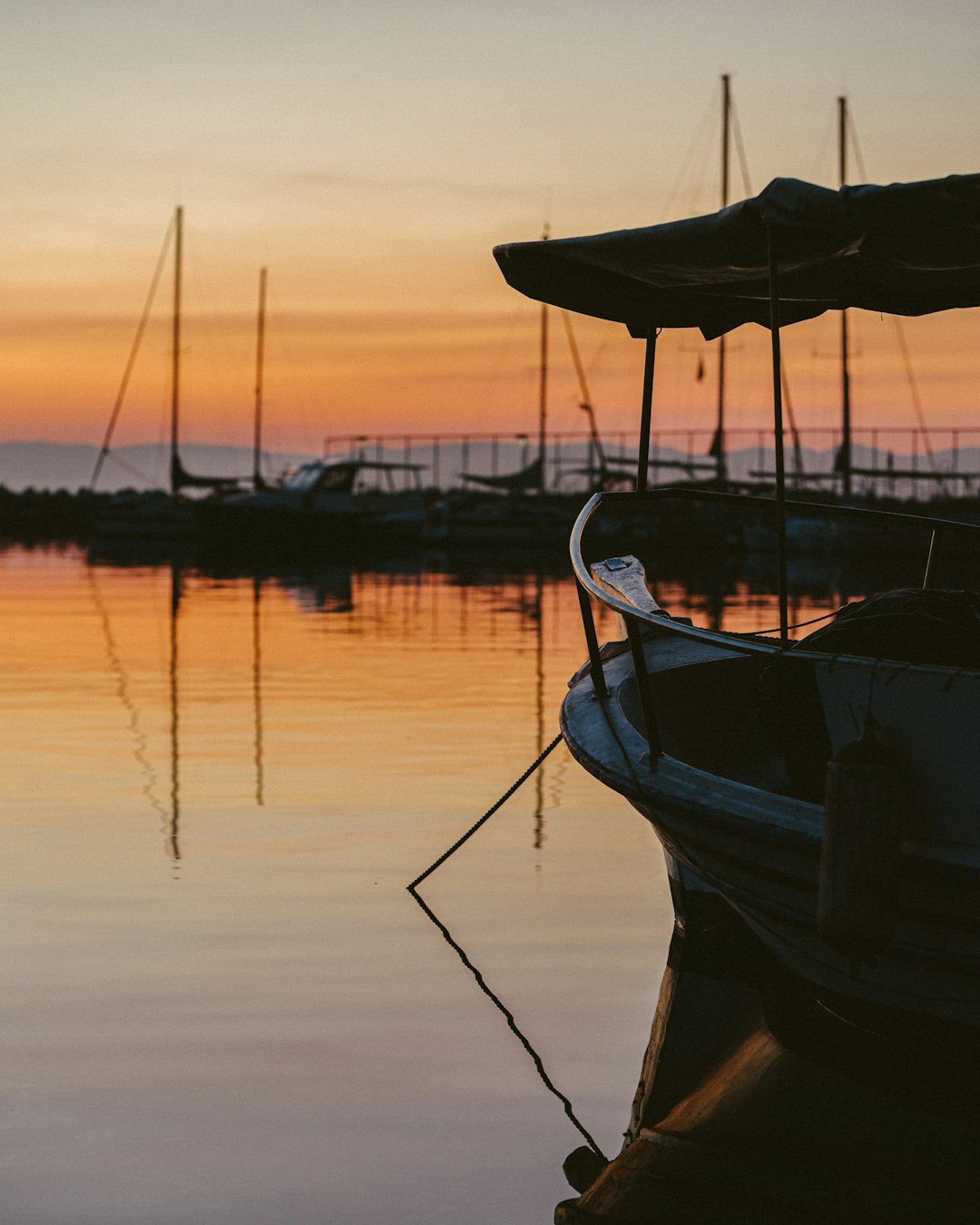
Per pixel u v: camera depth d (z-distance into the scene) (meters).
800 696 6.24
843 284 7.11
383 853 8.60
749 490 62.62
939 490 65.06
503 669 17.41
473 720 13.39
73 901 7.53
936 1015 5.82
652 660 7.98
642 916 7.53
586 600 7.16
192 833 8.97
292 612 26.12
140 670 17.19
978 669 5.81
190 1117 5.11
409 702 14.50
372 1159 4.84
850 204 5.42
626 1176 4.78
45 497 79.25
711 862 6.22
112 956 6.69
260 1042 5.77
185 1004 6.12
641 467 7.43
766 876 5.96
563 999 6.33
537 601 29.86
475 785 10.49
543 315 71.12
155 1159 4.79
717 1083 5.59
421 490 74.62
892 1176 4.89
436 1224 4.44
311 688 15.60
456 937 7.10
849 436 57.50
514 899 7.75
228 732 12.62
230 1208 4.49
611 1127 5.15
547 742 12.20
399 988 6.39
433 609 27.39
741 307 7.46
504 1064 5.64
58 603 27.84
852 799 5.34
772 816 5.84
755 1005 6.44
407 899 7.71
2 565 42.72
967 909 5.43
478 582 37.31
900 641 5.95
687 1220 4.54
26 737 12.33
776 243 5.89
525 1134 5.07
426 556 54.28
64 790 10.17
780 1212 4.62
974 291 7.04
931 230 5.54
